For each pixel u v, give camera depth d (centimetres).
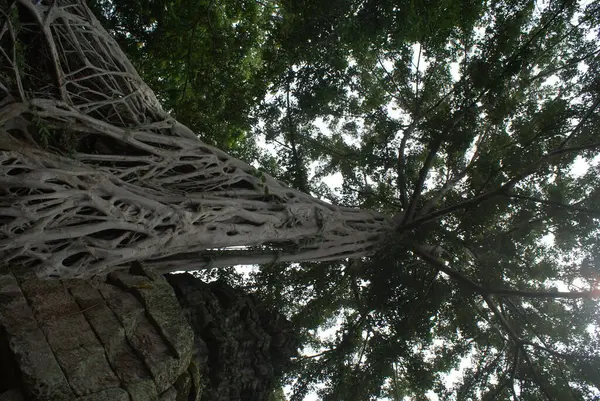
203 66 1516
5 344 558
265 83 1352
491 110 1462
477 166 1595
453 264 1647
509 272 1703
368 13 1201
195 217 889
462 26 1393
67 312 629
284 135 1585
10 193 652
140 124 920
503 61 1385
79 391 550
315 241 1231
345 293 1884
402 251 1555
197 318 994
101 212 746
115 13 1335
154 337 673
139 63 1420
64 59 833
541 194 1592
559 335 1594
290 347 1220
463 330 1664
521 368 1545
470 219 1551
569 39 1648
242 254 1130
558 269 1596
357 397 1510
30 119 747
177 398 685
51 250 686
